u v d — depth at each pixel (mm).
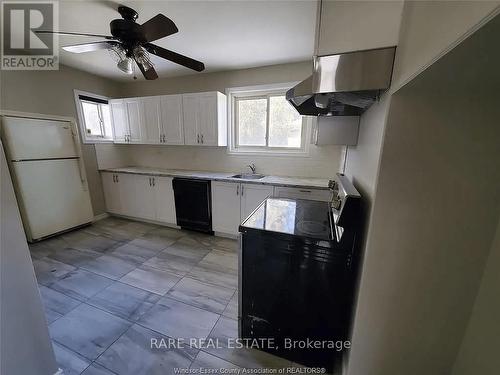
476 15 401
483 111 792
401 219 936
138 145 4199
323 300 1261
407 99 845
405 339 1048
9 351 1042
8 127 2564
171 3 1702
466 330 952
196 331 1614
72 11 1793
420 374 1072
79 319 1708
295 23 1982
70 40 2264
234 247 2902
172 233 3324
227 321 1705
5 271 1011
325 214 1633
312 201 2021
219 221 3176
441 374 1041
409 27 784
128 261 2537
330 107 1514
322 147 3100
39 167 2855
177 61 2008
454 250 911
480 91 779
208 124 3238
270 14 1848
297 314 1331
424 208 909
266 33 2164
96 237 3152
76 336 1561
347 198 1143
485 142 810
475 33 410
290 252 1253
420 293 983
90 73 3520
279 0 1671
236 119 3502
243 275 1378
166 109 3420
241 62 2953
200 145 3395
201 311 1801
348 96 1149
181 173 3484
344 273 1190
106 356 1422
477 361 867
